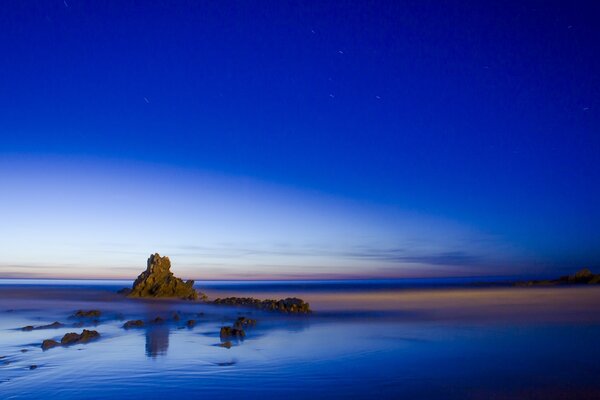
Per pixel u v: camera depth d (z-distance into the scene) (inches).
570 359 757.3
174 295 2313.0
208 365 712.4
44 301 2037.4
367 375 654.5
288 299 1731.1
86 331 971.3
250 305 1796.3
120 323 1253.1
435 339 967.6
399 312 1573.6
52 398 543.5
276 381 618.5
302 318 1392.7
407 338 984.3
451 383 610.2
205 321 1310.3
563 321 1258.0
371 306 1851.6
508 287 3895.2
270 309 1651.1
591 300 2053.4
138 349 845.8
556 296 2374.5
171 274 2445.9
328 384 605.6
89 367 693.9
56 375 644.7
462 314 1473.9
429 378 634.8
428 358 768.3
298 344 909.8
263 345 898.7
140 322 1206.9
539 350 837.8
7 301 2028.8
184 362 732.0
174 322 1280.8
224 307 1752.0
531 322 1242.0
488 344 904.9
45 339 957.8
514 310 1590.8
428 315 1457.9
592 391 571.8
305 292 3459.6
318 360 753.0
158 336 1011.3
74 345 887.1
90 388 582.6
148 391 570.6
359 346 890.1
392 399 543.2
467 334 1035.3
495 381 620.4
